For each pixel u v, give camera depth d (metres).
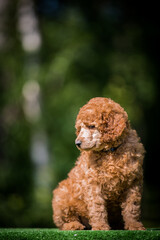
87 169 5.65
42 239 5.37
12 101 16.80
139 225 5.61
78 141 5.54
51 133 16.23
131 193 5.66
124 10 18.22
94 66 16.33
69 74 16.11
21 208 14.67
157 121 19.00
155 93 16.83
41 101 16.33
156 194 18.52
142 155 5.75
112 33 17.14
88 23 17.17
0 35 17.11
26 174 15.98
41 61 16.62
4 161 16.92
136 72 16.78
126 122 5.74
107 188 5.62
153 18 18.27
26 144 16.64
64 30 16.86
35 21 16.72
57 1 17.47
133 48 17.38
